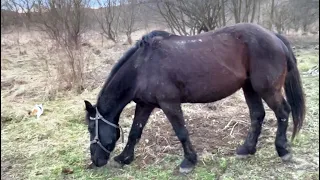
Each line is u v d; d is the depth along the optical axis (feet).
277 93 10.18
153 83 9.71
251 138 11.18
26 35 43.27
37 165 11.61
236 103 16.78
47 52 31.27
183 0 24.67
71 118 15.71
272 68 9.93
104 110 10.30
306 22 40.42
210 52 9.86
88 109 10.27
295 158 10.94
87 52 30.83
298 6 38.52
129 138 11.08
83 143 13.09
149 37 10.04
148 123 14.44
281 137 10.57
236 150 11.41
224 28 10.34
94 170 11.00
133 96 10.27
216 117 14.82
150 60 9.83
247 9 27.53
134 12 39.34
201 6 24.13
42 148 12.84
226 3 27.71
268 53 9.88
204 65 9.75
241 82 10.25
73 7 27.32
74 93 19.84
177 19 27.04
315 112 14.71
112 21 41.32
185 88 9.89
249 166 10.62
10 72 25.75
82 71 20.95
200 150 11.81
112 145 10.48
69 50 21.25
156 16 35.45
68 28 26.21
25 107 17.46
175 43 10.00
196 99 10.17
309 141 12.09
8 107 17.49
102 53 32.09
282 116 10.37
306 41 36.91
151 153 11.77
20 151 12.72
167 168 10.82
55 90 19.86
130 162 11.22
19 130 14.75
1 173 11.18
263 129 13.25
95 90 20.08
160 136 13.04
